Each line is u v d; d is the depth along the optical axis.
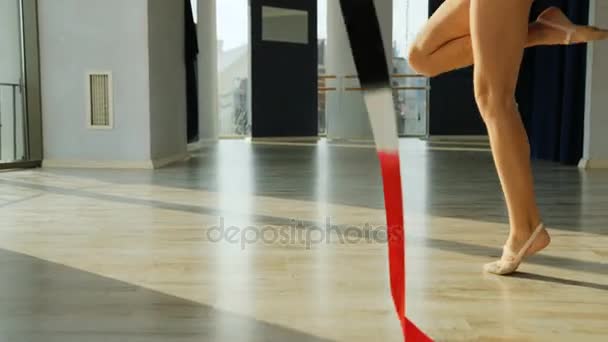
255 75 8.28
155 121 4.86
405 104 9.22
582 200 3.17
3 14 4.63
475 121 8.98
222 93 9.30
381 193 3.38
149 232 2.34
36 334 1.30
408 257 1.95
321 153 6.28
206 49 8.30
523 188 1.69
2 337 1.28
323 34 9.52
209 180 3.97
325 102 9.44
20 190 3.50
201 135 8.37
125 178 4.09
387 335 1.28
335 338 1.27
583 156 5.05
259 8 8.23
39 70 4.76
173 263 1.88
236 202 3.06
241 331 1.31
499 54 1.60
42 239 2.22
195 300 1.52
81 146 4.79
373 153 6.29
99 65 4.73
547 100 5.68
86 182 3.87
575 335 1.28
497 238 2.24
